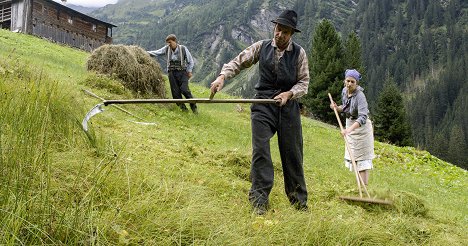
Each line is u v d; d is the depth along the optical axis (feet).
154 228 11.94
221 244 11.87
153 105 36.70
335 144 52.13
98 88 36.58
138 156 17.79
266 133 16.17
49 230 10.60
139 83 40.52
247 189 18.52
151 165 16.94
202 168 19.45
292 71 16.31
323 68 133.28
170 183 14.69
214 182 17.84
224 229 12.38
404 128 134.51
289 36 16.16
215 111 49.93
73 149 15.53
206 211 13.19
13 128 13.56
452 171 52.19
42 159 12.67
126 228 11.75
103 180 12.98
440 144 323.57
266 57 16.38
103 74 39.09
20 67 23.79
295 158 16.72
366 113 24.00
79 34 142.31
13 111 14.38
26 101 15.48
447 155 318.24
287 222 13.94
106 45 41.37
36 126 14.55
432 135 401.29
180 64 38.32
